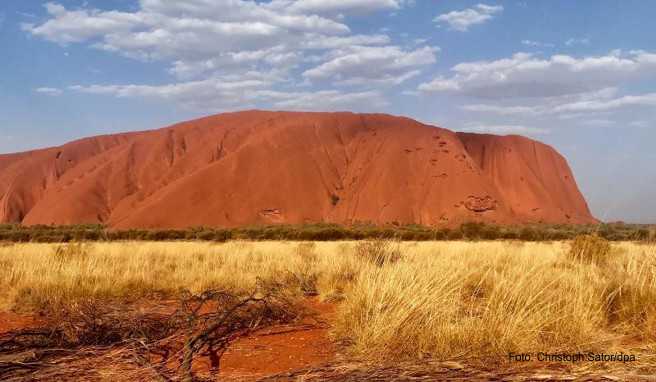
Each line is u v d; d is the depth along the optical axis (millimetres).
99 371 4660
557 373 4125
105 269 11375
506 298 5887
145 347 5207
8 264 12734
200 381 4348
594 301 6016
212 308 7816
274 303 7293
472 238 50531
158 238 65375
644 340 5160
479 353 4684
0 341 5781
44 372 4641
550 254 13492
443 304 5594
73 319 6340
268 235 60094
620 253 12375
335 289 9258
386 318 5320
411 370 4285
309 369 4438
